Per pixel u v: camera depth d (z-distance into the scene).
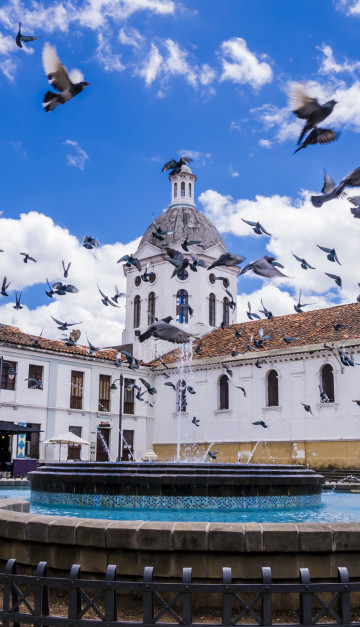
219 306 46.44
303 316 40.75
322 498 20.20
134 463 17.11
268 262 8.23
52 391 36.72
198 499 15.27
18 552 8.36
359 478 30.33
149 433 42.03
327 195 7.18
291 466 18.47
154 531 7.73
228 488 15.45
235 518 13.63
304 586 5.92
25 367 35.59
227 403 38.78
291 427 34.66
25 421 35.09
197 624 5.90
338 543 7.58
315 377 34.22
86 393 38.56
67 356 37.75
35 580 6.20
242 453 36.72
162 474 15.61
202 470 16.11
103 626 5.98
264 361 36.41
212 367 39.28
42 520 8.33
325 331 36.22
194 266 10.49
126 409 40.94
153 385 42.94
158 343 44.62
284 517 13.89
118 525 7.93
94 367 39.31
